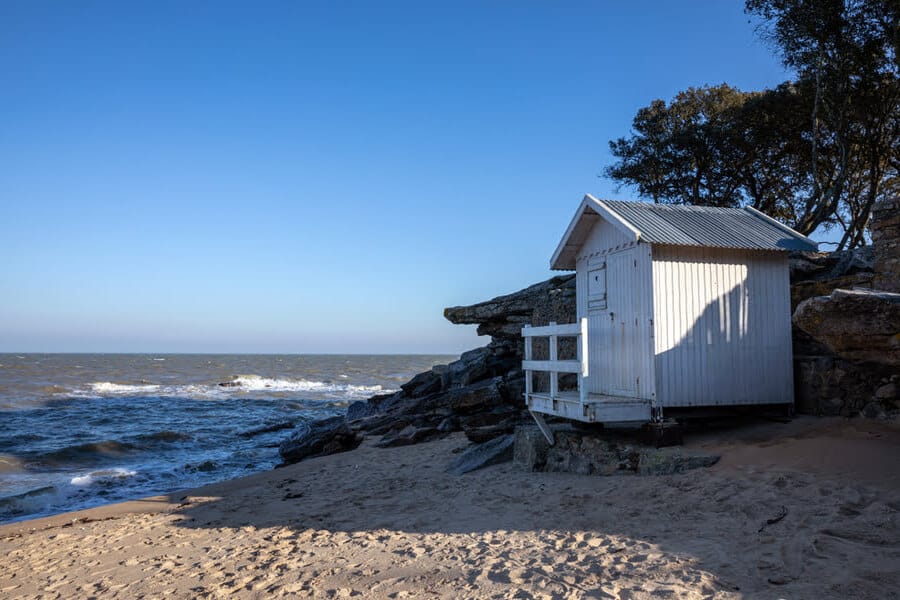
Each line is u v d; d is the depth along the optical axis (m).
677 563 5.74
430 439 18.20
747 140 26.61
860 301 7.28
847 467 7.49
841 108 21.45
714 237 10.77
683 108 31.02
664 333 10.31
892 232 10.30
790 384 10.96
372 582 6.27
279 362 148.88
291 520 9.97
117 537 9.96
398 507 10.14
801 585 4.94
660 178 30.03
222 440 25.84
